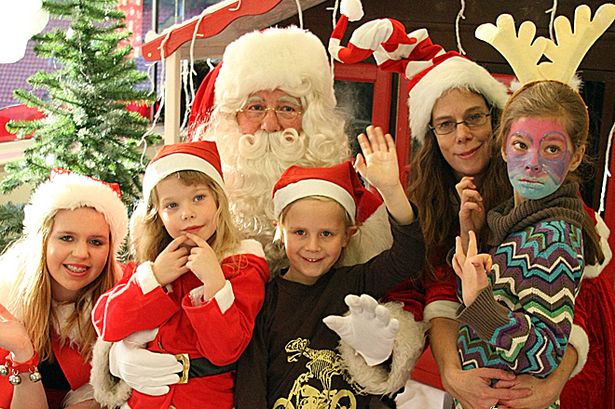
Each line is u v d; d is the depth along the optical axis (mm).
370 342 1395
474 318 1226
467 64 1561
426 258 1567
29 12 2068
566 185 1323
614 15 1463
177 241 1446
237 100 1752
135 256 1575
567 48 1474
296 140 1745
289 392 1426
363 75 2361
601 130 2209
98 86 2420
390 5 2254
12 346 1533
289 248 1477
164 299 1415
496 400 1346
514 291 1282
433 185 1608
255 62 1729
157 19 3828
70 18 2494
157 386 1433
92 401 1617
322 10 2236
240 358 1458
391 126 2357
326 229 1459
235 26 2113
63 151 2396
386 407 1538
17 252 1713
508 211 1397
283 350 1453
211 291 1393
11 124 2479
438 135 1572
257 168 1741
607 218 2246
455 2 2215
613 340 1519
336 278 1503
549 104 1281
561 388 1369
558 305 1237
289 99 1754
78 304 1666
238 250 1505
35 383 1585
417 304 1559
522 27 1483
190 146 1502
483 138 1542
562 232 1275
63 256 1605
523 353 1220
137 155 2484
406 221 1399
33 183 2410
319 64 1784
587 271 1491
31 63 3281
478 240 1488
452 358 1438
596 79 2188
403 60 1681
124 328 1420
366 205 1658
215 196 1488
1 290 1663
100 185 1678
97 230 1635
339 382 1439
